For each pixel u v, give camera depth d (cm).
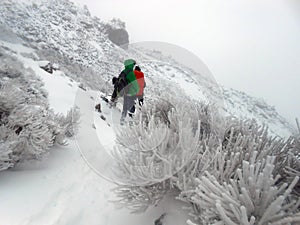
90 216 197
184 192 149
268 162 122
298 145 192
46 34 2155
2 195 199
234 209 112
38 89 500
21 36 1691
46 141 264
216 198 120
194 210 155
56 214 194
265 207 120
